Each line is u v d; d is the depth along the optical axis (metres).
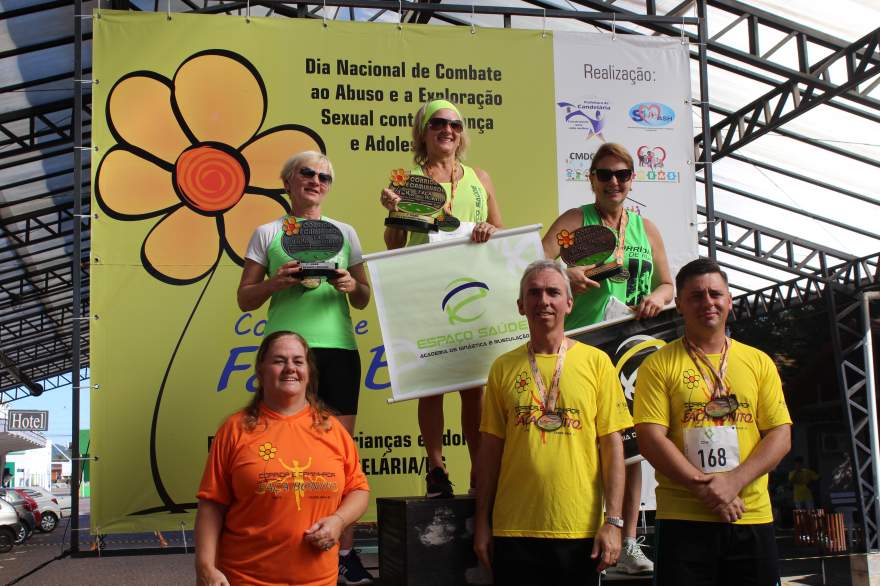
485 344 3.72
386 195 3.81
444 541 3.31
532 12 5.81
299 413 2.91
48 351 35.09
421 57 5.63
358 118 5.52
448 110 3.91
